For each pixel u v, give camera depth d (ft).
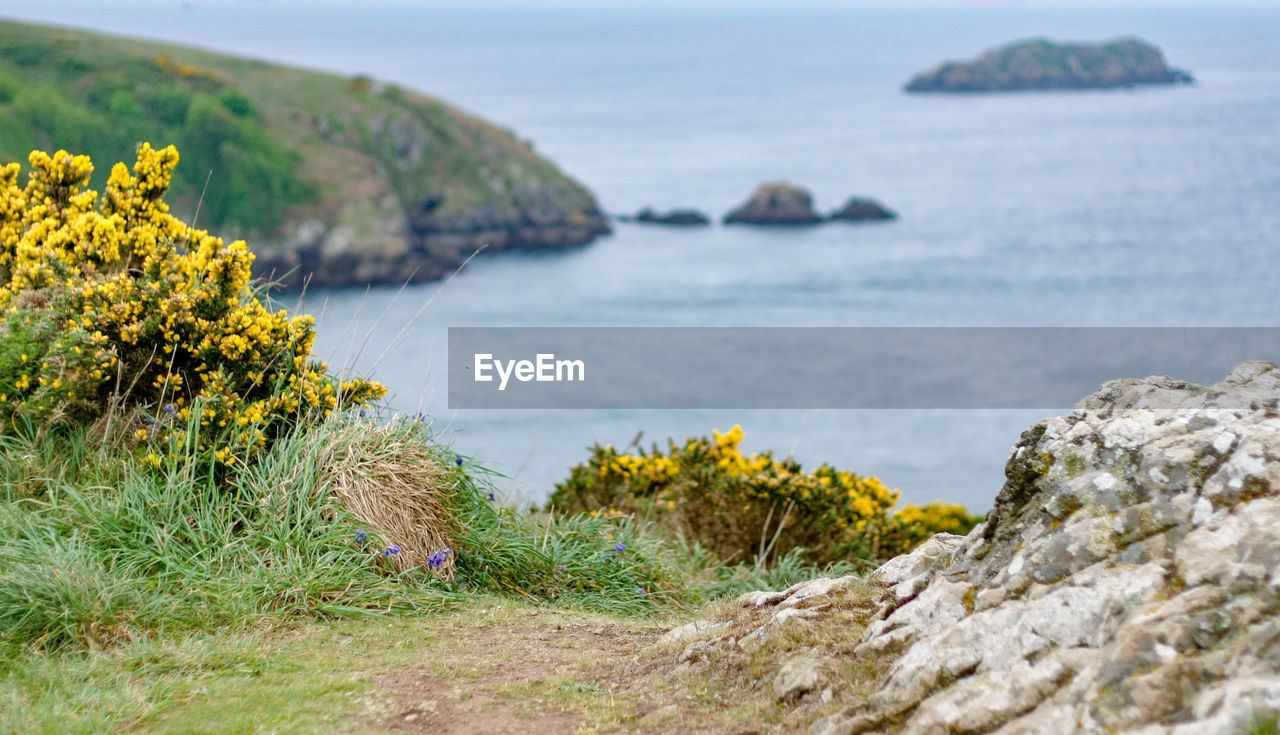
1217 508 10.12
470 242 488.44
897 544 27.89
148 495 17.83
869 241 539.29
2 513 17.08
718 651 13.12
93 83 445.78
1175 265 458.91
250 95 478.18
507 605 18.38
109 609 15.23
